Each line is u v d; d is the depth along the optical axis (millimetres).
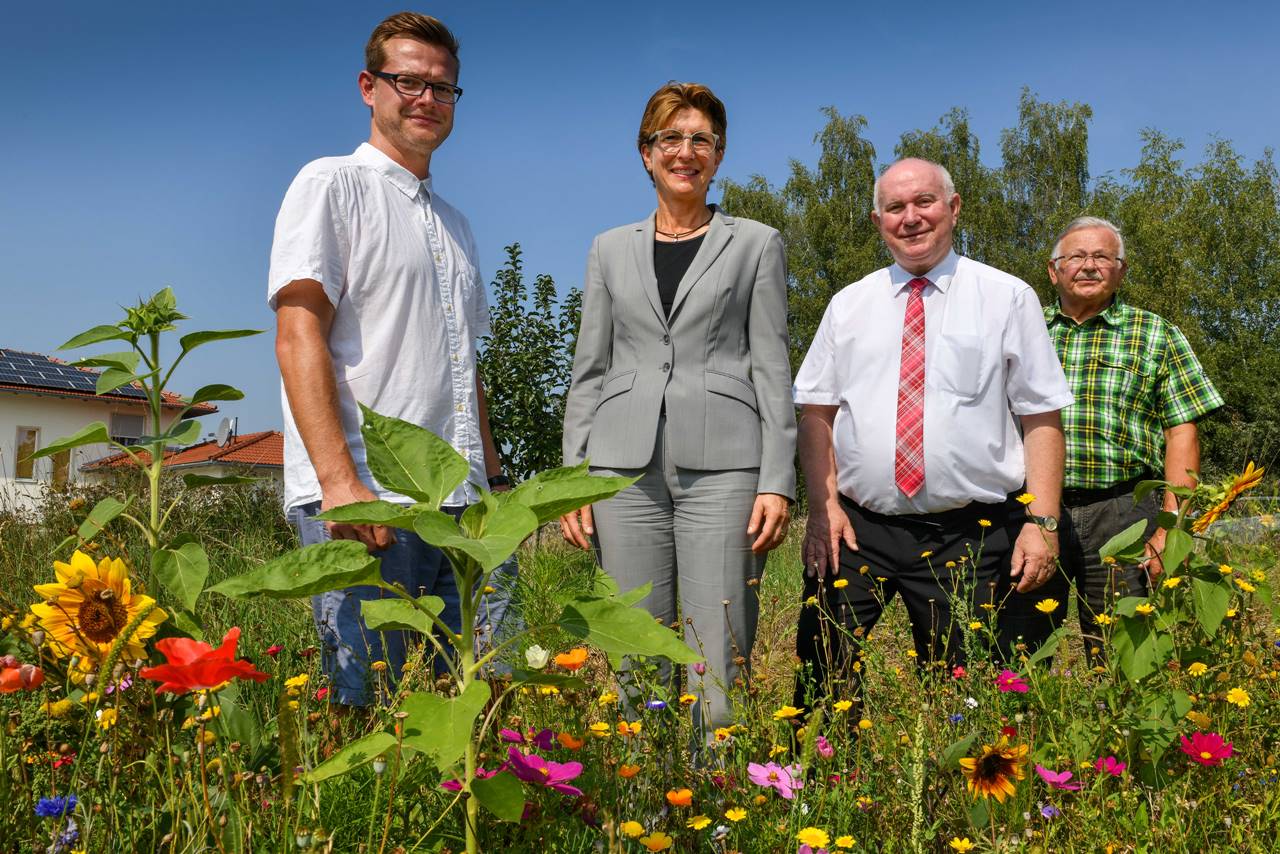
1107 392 3672
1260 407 27906
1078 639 3145
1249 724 2256
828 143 33750
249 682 2303
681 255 2975
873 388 3098
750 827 1729
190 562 1828
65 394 24250
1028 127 35406
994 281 3078
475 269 2986
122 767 1590
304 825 1436
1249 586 2289
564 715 2035
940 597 3008
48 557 4004
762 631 4316
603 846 1580
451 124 2793
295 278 2393
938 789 1888
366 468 2545
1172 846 1752
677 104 2926
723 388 2854
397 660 2473
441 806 1665
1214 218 31750
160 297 2025
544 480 1312
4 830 1417
